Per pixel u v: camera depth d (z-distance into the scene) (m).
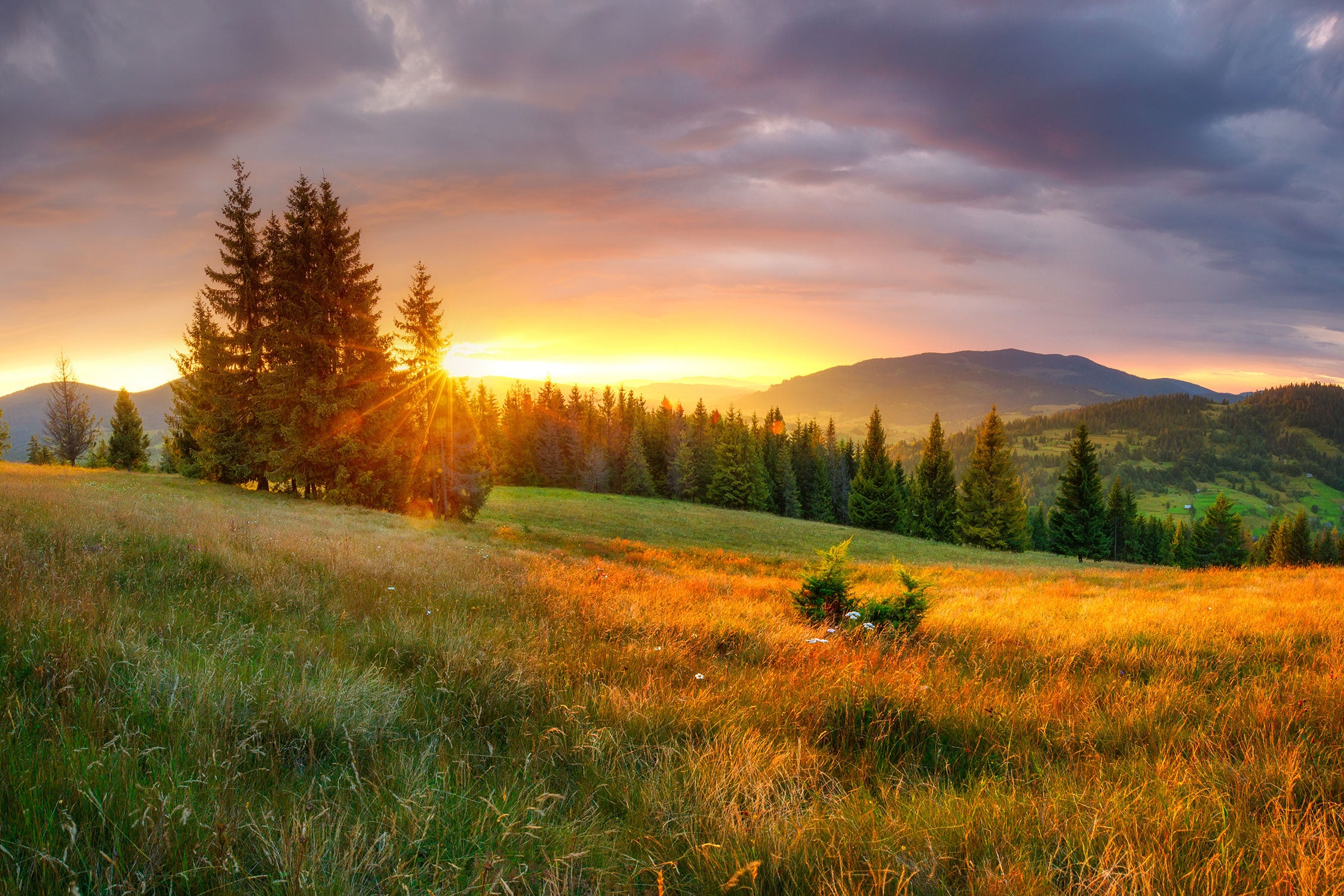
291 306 30.25
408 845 2.49
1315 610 9.50
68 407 53.81
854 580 21.75
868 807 3.08
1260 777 3.31
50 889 2.00
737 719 4.25
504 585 9.55
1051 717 4.45
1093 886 2.35
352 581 8.24
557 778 3.42
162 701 3.48
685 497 85.94
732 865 2.49
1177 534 80.50
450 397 37.88
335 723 3.57
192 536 9.48
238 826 2.43
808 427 95.50
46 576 5.73
